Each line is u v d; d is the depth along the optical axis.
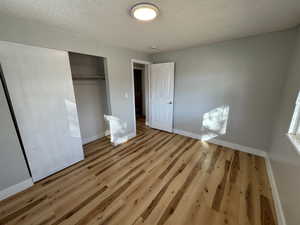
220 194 1.68
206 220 1.37
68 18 1.65
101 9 1.45
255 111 2.45
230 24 1.83
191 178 1.96
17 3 1.33
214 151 2.72
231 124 2.76
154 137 3.46
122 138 3.24
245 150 2.68
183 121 3.50
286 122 1.76
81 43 2.25
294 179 1.25
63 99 2.10
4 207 1.53
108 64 2.71
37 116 1.85
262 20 1.72
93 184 1.87
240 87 2.53
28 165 1.83
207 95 2.96
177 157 2.52
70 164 2.29
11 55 1.57
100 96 3.27
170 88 3.46
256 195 1.67
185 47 2.97
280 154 1.76
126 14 1.56
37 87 1.81
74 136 2.31
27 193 1.72
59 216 1.42
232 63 2.53
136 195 1.67
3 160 1.61
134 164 2.32
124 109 3.19
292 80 1.79
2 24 1.52
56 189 1.78
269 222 1.35
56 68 1.97
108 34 2.16
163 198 1.63
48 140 1.99
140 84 5.56
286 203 1.32
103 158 2.51
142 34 2.18
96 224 1.33
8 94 1.61
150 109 4.09
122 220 1.37
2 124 1.58
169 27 1.91
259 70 2.30
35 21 1.72
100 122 3.36
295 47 1.87
